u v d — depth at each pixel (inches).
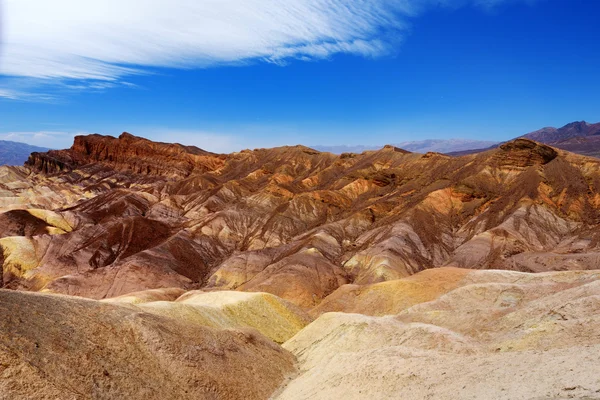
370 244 5275.6
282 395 1606.8
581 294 1684.3
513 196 5890.8
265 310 2657.5
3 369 1024.9
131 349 1393.9
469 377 1040.2
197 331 1724.9
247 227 6441.9
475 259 4517.7
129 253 5383.9
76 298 1560.0
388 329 1822.1
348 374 1400.1
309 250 4808.1
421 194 6579.7
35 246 5113.2
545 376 875.4
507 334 1555.1
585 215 5300.2
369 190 7790.4
